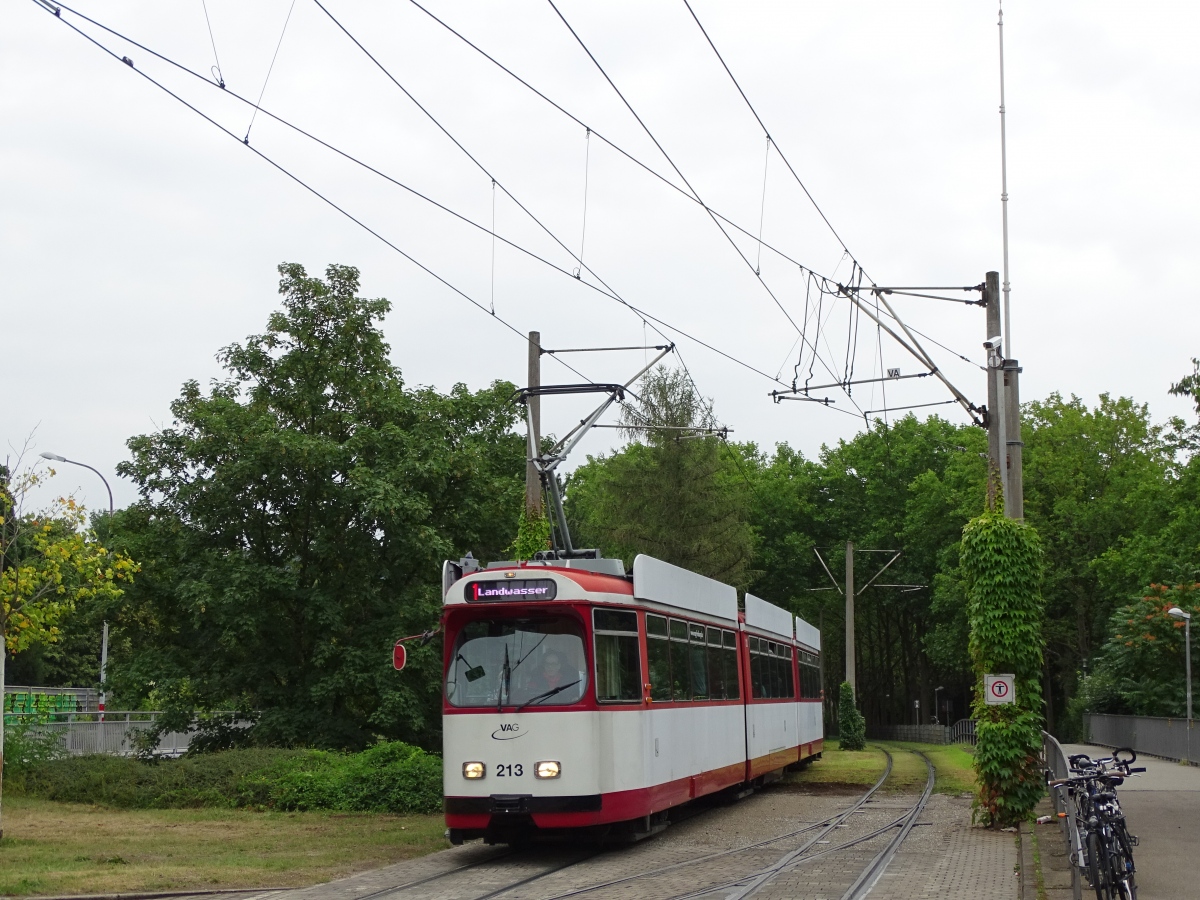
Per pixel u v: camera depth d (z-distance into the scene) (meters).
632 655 17.03
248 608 27.81
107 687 28.80
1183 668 45.09
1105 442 60.72
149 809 22.47
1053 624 59.81
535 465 22.64
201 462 29.17
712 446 58.72
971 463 61.28
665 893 12.53
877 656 85.25
